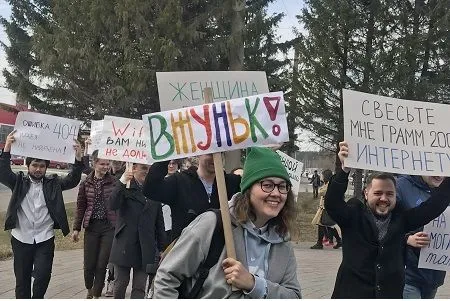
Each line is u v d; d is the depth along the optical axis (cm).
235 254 302
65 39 1988
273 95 348
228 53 2134
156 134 349
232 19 2114
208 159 466
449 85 2161
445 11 2094
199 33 2019
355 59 2200
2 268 1010
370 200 423
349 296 415
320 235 1444
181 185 470
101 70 1955
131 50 1903
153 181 453
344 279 421
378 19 2184
